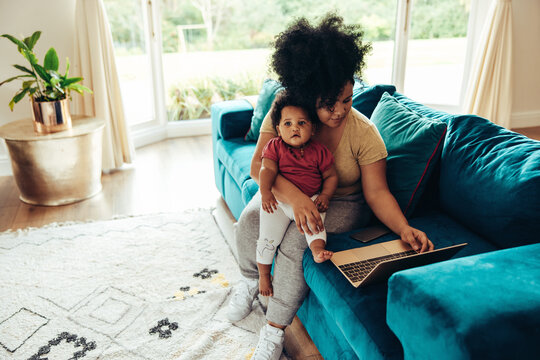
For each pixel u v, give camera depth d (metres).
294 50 1.26
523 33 3.86
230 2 3.87
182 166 3.28
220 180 2.59
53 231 2.34
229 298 1.80
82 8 2.86
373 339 1.03
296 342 1.58
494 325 0.79
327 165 1.37
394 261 1.07
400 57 4.00
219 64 4.04
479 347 0.76
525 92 4.09
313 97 1.28
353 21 4.11
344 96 1.28
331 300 1.19
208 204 2.67
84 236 2.29
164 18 3.71
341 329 1.14
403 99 1.87
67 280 1.93
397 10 3.87
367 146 1.40
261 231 1.42
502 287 0.87
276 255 1.46
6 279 1.93
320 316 1.38
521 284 0.88
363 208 1.48
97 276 1.95
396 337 1.02
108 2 3.28
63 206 2.65
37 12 2.94
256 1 3.94
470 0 3.82
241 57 4.10
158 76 3.69
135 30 3.48
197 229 2.36
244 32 4.02
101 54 2.96
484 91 3.84
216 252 2.14
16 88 3.00
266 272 1.46
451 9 3.87
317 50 1.24
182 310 1.73
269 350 1.43
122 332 1.62
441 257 1.16
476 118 1.53
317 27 1.30
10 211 2.58
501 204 1.27
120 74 3.51
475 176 1.38
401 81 4.09
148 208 2.62
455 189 1.46
